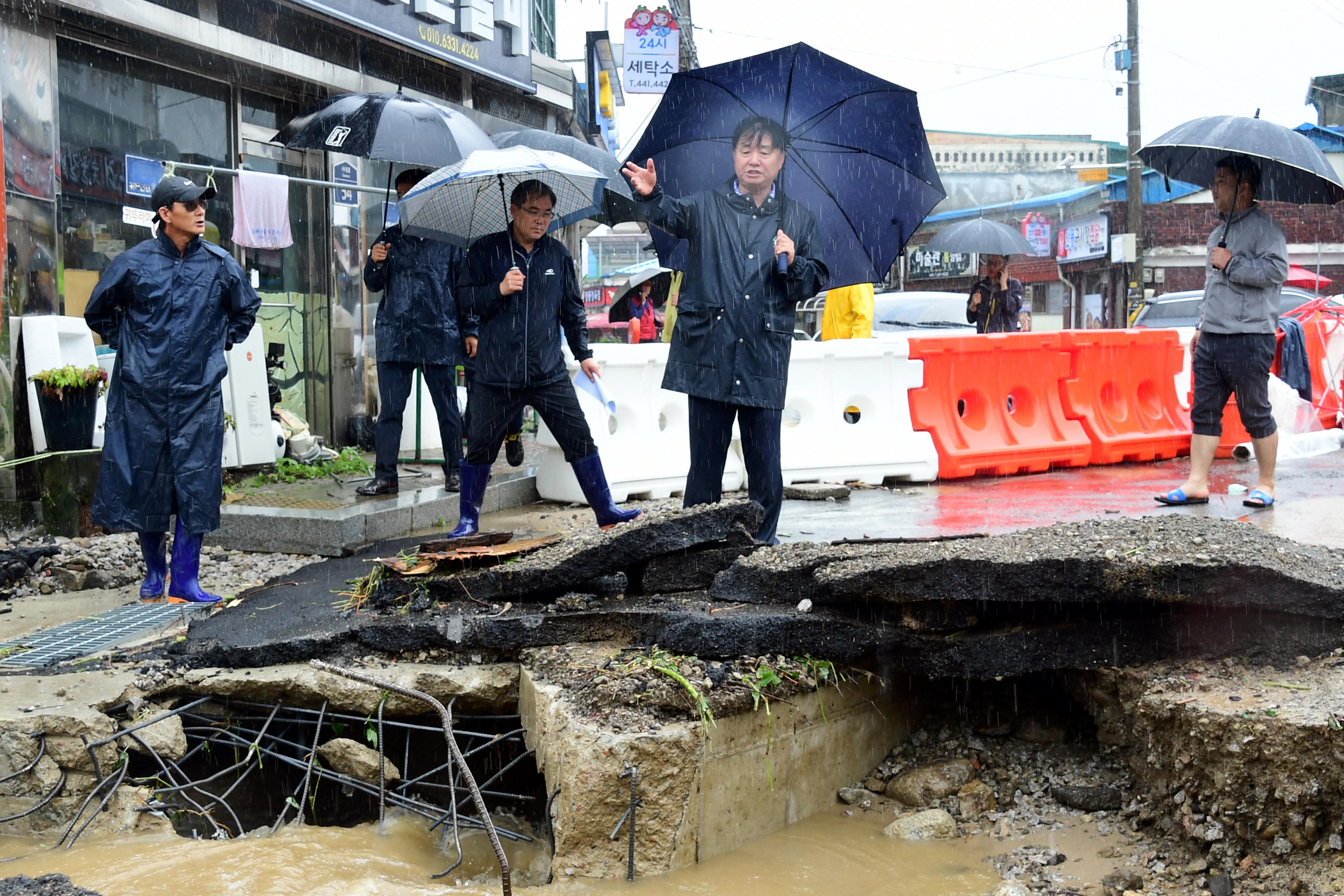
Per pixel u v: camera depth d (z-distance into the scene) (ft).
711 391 18.16
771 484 18.92
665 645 14.71
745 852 13.94
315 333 38.96
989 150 197.26
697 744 13.46
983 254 50.26
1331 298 59.26
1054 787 14.75
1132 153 101.19
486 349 19.97
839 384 29.50
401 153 26.08
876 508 25.39
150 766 14.98
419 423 33.35
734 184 18.72
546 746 13.96
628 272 106.42
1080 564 14.03
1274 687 13.03
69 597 20.16
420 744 16.65
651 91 59.57
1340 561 14.93
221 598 18.93
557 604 16.19
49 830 13.99
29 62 26.78
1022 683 16.55
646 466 27.89
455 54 44.80
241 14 33.78
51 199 27.53
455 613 16.26
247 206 29.14
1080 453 32.17
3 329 25.63
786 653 14.67
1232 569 13.66
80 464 24.68
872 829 14.60
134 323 18.62
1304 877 11.61
